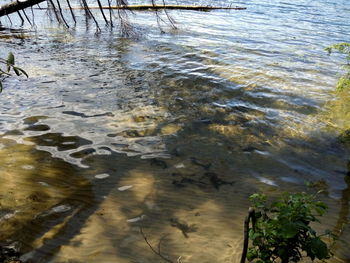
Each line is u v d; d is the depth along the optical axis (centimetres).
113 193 406
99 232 339
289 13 2019
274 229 232
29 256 303
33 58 953
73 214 364
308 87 814
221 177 452
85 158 479
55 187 410
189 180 441
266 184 440
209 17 1777
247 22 1691
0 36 1208
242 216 375
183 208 385
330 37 1424
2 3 1714
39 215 358
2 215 353
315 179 455
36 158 471
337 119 643
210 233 345
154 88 766
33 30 1338
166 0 2211
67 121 589
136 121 603
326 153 523
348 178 461
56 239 326
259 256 249
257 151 523
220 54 1085
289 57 1088
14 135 530
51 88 735
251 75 885
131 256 311
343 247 327
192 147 527
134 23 1534
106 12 1778
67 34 1288
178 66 938
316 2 2527
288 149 532
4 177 421
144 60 984
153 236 337
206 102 702
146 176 446
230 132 580
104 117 612
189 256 313
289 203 248
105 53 1041
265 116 647
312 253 229
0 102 650
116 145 520
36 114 609
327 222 366
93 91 729
